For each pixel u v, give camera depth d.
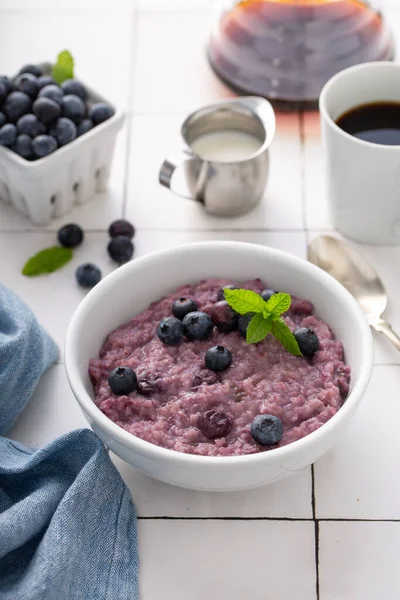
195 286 0.80
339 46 0.95
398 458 0.76
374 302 0.83
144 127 0.96
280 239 0.88
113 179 0.93
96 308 0.77
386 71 0.87
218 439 0.72
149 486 0.75
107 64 1.02
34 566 0.69
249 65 0.97
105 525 0.72
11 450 0.75
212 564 0.72
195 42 1.04
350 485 0.75
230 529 0.74
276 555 0.73
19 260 0.88
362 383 0.72
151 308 0.79
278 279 0.79
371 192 0.84
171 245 0.88
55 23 1.06
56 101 0.87
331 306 0.77
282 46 0.96
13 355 0.76
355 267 0.84
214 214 0.90
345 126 0.88
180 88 1.00
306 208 0.90
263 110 0.89
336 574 0.72
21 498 0.74
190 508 0.74
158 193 0.92
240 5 0.97
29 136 0.86
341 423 0.70
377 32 0.97
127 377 0.73
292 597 0.71
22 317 0.78
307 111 0.98
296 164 0.94
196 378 0.74
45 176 0.86
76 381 0.72
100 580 0.71
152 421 0.73
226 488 0.71
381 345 0.82
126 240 0.87
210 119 0.90
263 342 0.76
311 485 0.75
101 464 0.72
